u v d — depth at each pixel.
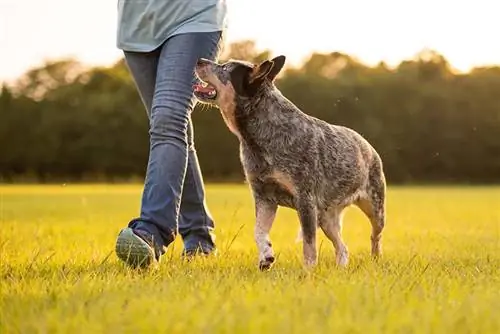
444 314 5.07
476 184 71.12
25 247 11.01
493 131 74.81
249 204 26.28
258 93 8.32
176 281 6.48
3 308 5.30
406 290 6.03
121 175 72.56
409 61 79.81
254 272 7.61
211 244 9.45
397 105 75.38
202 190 9.38
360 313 5.02
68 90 74.56
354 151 9.26
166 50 8.24
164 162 8.00
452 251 10.61
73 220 18.33
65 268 7.85
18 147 71.81
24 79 75.00
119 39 8.64
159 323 4.70
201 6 8.28
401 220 19.94
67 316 5.03
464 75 78.50
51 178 72.00
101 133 72.25
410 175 74.56
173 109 8.05
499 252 10.47
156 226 7.93
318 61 81.12
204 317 4.84
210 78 8.25
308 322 4.66
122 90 74.19
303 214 8.38
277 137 8.33
